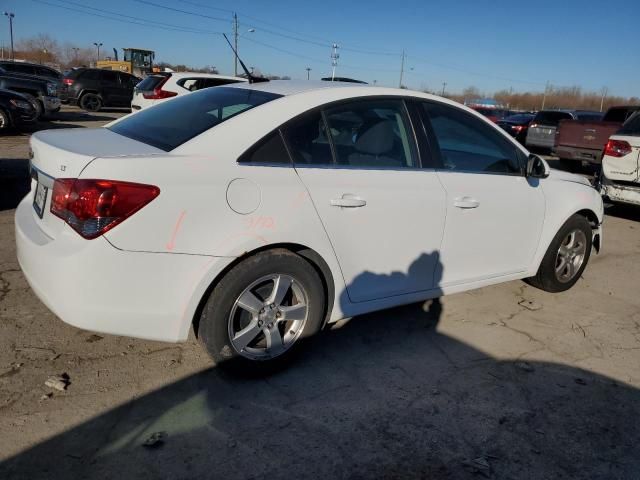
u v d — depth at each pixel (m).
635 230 7.08
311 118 2.95
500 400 2.92
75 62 81.94
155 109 3.47
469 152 3.63
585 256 4.55
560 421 2.76
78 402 2.64
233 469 2.29
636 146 6.92
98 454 2.31
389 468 2.36
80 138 2.92
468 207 3.49
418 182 3.26
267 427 2.57
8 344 3.10
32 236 2.67
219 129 2.73
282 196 2.74
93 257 2.38
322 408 2.74
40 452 2.30
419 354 3.37
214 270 2.58
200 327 2.73
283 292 2.85
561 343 3.65
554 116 15.84
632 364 3.41
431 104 3.48
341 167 2.99
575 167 12.60
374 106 3.22
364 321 3.79
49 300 2.50
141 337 2.58
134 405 2.66
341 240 2.97
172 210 2.47
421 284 3.44
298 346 3.02
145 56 40.41
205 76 12.73
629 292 4.72
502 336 3.70
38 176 2.80
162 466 2.27
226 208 2.59
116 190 2.37
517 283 4.79
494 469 2.39
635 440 2.65
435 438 2.57
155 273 2.48
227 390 2.84
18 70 22.81
